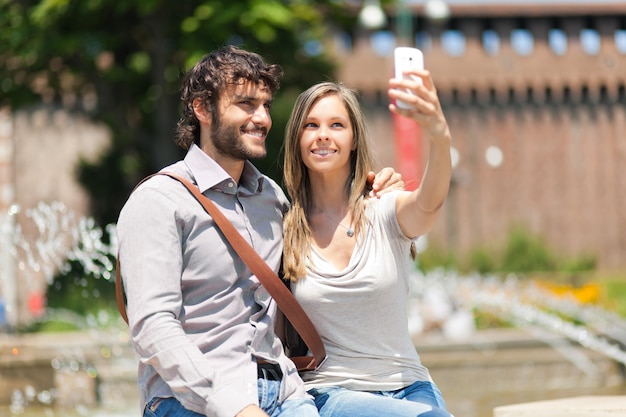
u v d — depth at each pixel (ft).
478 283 67.36
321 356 11.38
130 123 71.26
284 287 10.95
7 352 32.01
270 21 58.18
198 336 10.48
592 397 15.94
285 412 10.53
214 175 10.93
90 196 78.48
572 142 112.98
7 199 93.61
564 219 112.37
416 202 11.12
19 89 66.95
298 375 11.16
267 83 11.18
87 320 41.70
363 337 11.56
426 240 92.58
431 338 40.70
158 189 10.55
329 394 11.27
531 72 112.16
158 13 63.26
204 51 57.31
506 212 111.55
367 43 109.40
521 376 38.24
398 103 10.05
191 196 10.70
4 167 93.91
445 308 45.60
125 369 32.94
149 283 10.18
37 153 96.37
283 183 12.39
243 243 10.71
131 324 10.21
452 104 111.75
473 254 93.15
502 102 112.37
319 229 12.00
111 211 77.77
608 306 53.06
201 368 9.84
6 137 94.07
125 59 70.18
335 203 12.16
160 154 66.28
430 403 11.37
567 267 94.99
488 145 111.96
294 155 12.22
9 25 62.49
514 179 111.96
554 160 112.78
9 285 66.13
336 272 11.53
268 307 10.96
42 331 40.29
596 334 40.27
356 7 68.33
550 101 113.19
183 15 63.16
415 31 110.93
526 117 112.57
